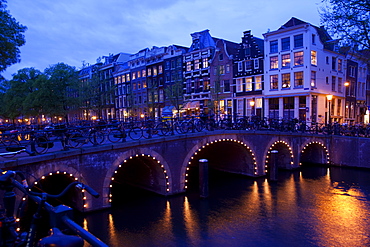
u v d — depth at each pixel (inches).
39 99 1237.1
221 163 927.0
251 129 821.2
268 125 844.6
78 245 72.8
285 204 585.6
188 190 695.7
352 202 591.8
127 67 2042.3
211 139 703.7
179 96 1421.0
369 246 415.2
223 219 513.0
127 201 611.2
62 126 639.1
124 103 2022.6
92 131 535.5
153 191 676.7
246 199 620.1
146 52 1861.5
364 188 685.9
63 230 91.2
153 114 1583.4
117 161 541.0
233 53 1454.2
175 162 640.4
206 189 624.1
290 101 1253.7
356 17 584.1
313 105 1235.9
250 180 786.8
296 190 680.4
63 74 1262.3
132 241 431.8
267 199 618.5
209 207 573.0
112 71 2133.4
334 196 631.2
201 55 1529.3
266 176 824.9
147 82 1814.7
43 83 1230.3
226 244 424.8
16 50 652.7
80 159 489.1
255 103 1357.0
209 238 442.9
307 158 1008.2
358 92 1605.6
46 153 448.1
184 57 1614.2
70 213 92.8
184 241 433.7
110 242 427.2
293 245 420.5
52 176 593.0
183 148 653.3
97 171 515.2
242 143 765.3
